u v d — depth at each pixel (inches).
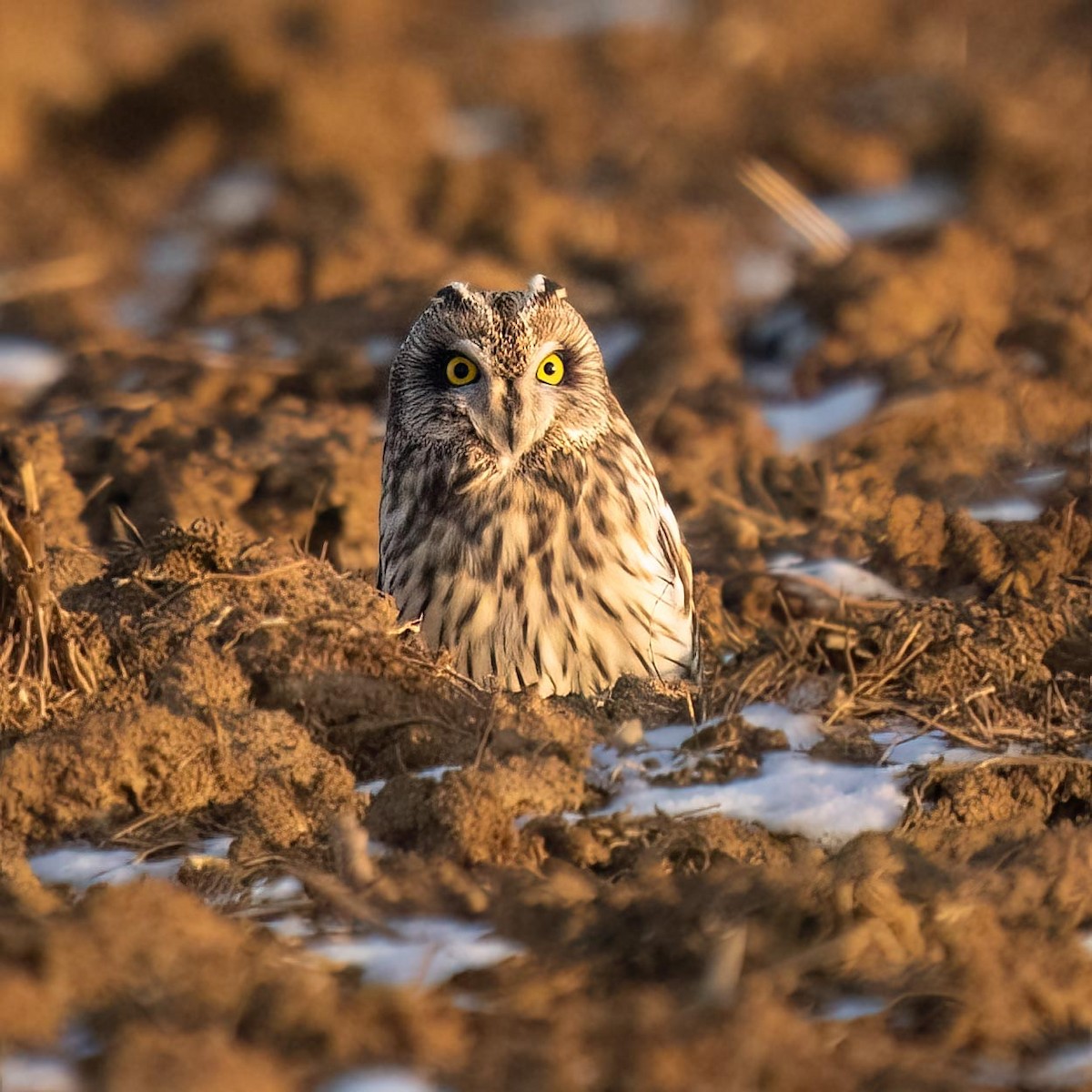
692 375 784.9
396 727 404.8
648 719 419.5
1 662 411.2
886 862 335.3
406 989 307.0
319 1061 287.1
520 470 455.2
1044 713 427.5
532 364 450.3
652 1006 293.7
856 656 465.4
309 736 388.5
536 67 1411.2
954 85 1285.7
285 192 1124.5
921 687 439.5
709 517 617.0
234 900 345.4
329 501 622.2
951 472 653.3
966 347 743.7
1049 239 896.9
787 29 1443.2
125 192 1158.3
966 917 323.9
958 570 550.0
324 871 355.3
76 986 299.7
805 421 738.8
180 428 679.7
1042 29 1467.8
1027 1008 306.7
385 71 1224.8
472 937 326.6
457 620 464.1
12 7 1396.4
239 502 629.9
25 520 412.2
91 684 415.2
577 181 1147.9
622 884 339.6
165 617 426.6
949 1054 298.4
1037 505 631.2
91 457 664.4
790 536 604.7
